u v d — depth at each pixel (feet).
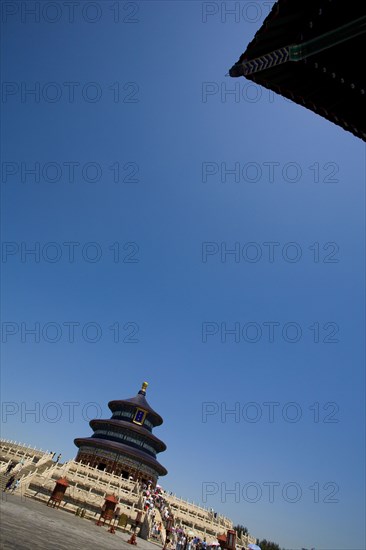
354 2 21.65
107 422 243.60
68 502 126.52
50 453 171.12
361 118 29.01
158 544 123.13
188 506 189.78
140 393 278.67
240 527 191.21
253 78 25.76
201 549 117.60
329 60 24.63
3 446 174.09
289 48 23.63
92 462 222.07
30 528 57.62
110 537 89.30
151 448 248.32
